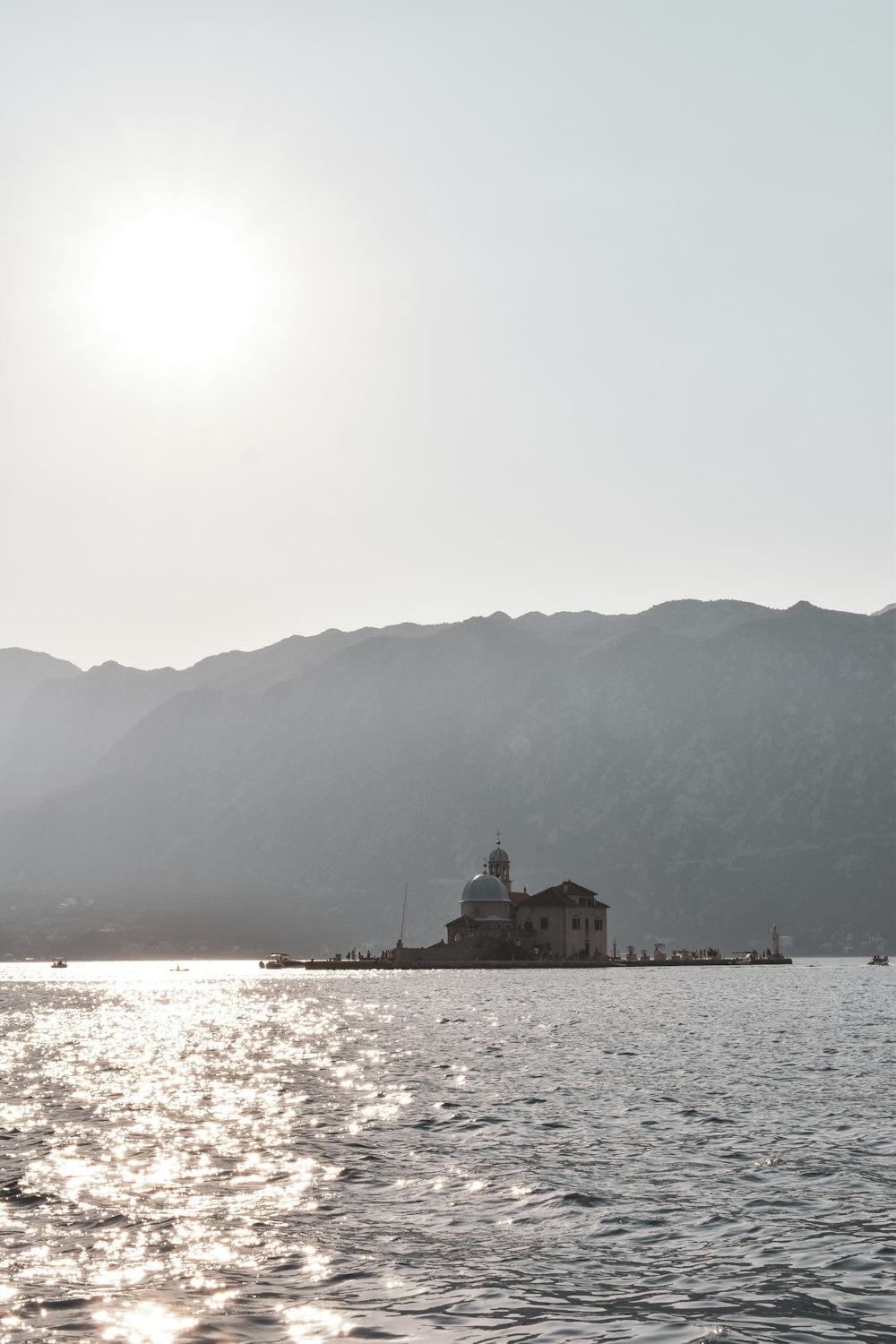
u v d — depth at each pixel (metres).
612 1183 39.75
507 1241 33.34
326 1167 42.47
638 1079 65.56
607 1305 28.02
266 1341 25.81
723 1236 33.38
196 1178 40.88
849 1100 56.25
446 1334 26.22
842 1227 34.06
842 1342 25.50
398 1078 67.69
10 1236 33.94
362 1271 30.64
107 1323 26.92
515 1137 47.97
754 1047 82.56
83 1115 55.09
